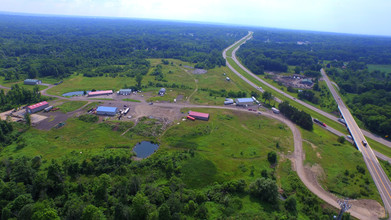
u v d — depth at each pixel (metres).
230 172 74.31
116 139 92.19
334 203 64.12
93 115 109.94
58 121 103.94
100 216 52.19
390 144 103.69
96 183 62.03
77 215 51.03
